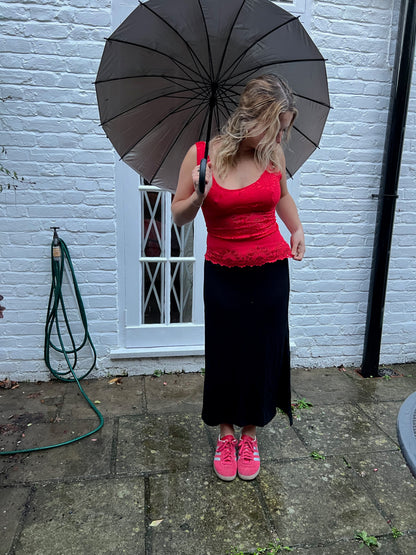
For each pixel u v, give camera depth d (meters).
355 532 1.71
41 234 2.78
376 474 2.07
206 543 1.65
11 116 2.61
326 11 2.80
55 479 1.99
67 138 2.69
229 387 1.90
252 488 1.95
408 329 3.41
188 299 3.14
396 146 2.88
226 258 1.72
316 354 3.31
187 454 2.19
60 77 2.61
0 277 2.79
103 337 2.99
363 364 3.20
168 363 3.10
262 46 1.60
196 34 1.56
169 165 1.88
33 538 1.65
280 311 1.80
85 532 1.69
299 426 2.48
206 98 1.72
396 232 3.23
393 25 2.88
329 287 3.21
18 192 2.70
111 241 2.87
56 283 2.77
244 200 1.63
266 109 1.53
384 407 2.73
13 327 2.87
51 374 2.98
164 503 1.85
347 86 2.93
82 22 2.56
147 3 1.51
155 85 1.67
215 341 1.84
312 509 1.83
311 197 3.05
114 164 2.77
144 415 2.56
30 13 2.51
